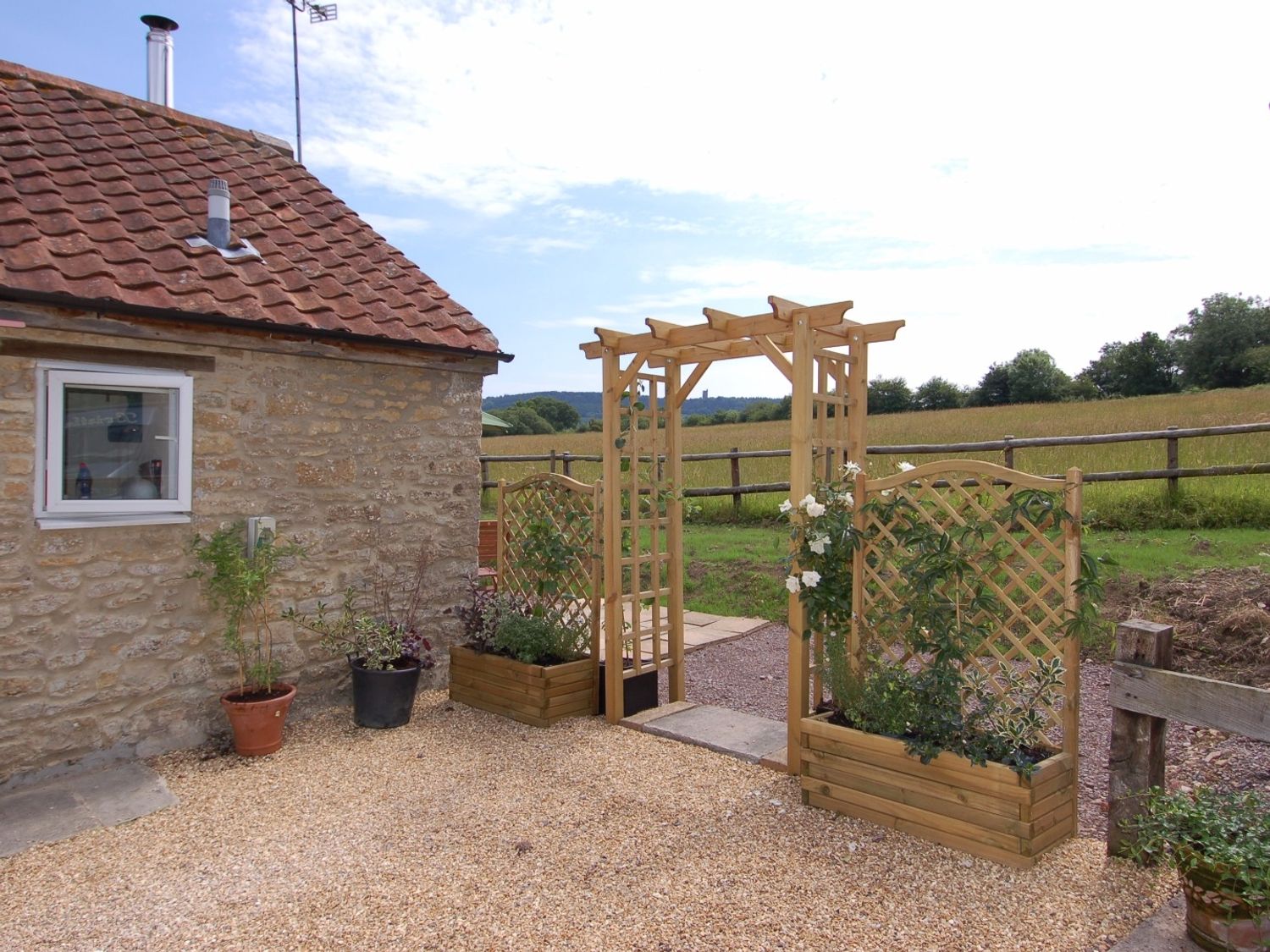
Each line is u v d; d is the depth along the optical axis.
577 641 5.68
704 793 4.07
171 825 3.83
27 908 3.11
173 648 4.77
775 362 4.38
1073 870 3.21
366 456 5.65
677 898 3.08
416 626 5.95
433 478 6.04
